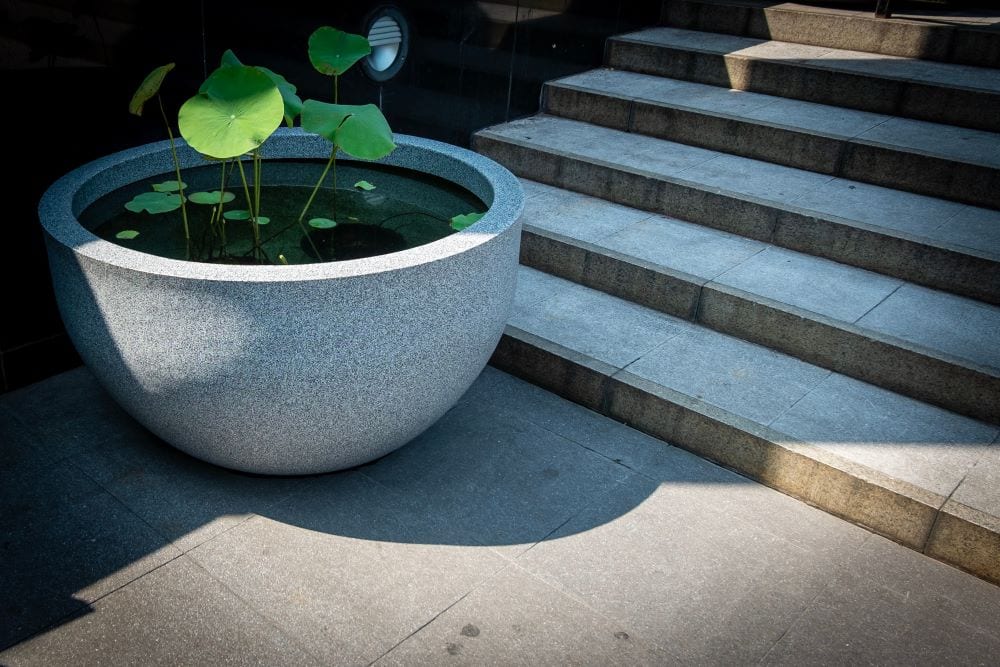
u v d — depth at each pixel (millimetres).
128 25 3418
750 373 3650
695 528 3008
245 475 3107
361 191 3611
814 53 5980
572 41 5996
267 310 2453
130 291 2498
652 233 4527
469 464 3254
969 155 4594
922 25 5766
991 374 3316
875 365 3588
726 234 4582
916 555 2959
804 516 3113
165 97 3672
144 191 3361
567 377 3682
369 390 2689
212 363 2543
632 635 2539
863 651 2545
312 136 3686
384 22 4551
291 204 3467
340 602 2584
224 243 3119
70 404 3449
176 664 2346
